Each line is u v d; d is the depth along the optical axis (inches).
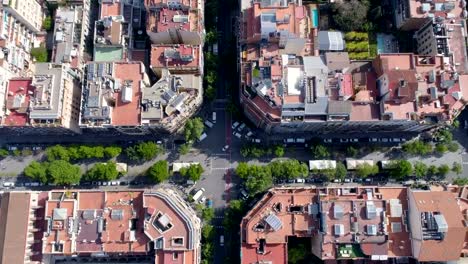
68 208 6136.8
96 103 6314.0
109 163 6943.9
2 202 6259.8
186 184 7116.1
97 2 7667.3
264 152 7047.2
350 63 6599.4
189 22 6589.6
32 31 7357.3
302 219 6215.6
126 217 6156.5
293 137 7249.0
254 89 6284.5
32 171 6875.0
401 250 6131.9
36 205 6358.3
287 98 6146.7
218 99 7357.3
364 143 7229.3
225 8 7613.2
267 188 6889.8
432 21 6870.1
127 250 6107.3
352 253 6097.4
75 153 6993.1
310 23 6835.6
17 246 6082.7
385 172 7076.8
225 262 6752.0
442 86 6304.1
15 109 6358.3
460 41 6879.9
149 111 6353.3
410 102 6294.3
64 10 7263.8
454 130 7293.3
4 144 7244.1
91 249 6102.4
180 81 6446.9
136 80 6486.2
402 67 6397.6
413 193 6107.3
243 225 6294.3
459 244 5885.8
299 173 6870.1
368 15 7450.8
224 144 7244.1
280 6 6417.3
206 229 6732.3
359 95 6368.1
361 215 6072.8
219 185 7116.1
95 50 7126.0
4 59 6476.4
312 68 6264.8
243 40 6510.8
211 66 7155.5
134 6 7377.0
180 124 6983.3
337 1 7406.5
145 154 6953.7
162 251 6043.3
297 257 6614.2
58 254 6471.5
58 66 6540.4
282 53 6540.4
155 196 6117.1
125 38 7165.4
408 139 7244.1
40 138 7278.5
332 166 6993.1
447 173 7101.4
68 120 6633.9
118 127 6510.8
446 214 5910.4
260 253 6215.6
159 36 6766.7
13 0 6520.7
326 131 7170.3
